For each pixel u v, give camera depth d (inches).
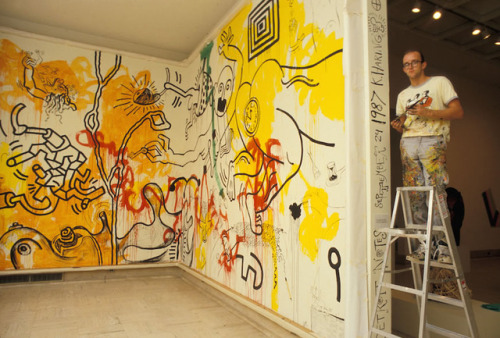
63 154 211.6
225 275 169.6
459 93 304.3
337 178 105.2
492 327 103.1
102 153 220.1
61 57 215.6
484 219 311.9
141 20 211.6
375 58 101.5
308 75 120.1
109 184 220.2
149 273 227.6
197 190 212.7
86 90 219.5
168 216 233.6
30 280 202.5
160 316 147.8
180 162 240.1
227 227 171.0
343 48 101.8
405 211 97.5
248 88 159.3
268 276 136.4
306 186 118.5
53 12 204.4
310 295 113.6
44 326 134.6
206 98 206.5
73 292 185.8
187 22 213.0
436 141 102.7
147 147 231.5
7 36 205.0
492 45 253.0
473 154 309.9
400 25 221.0
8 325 135.0
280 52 136.7
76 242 210.5
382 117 101.3
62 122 212.8
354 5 101.7
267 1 147.5
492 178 320.8
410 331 114.4
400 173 246.5
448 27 225.1
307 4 122.6
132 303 166.6
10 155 201.0
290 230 125.3
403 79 261.7
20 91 205.5
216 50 195.9
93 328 133.1
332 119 108.2
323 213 110.1
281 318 125.0
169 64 241.4
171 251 232.4
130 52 230.8
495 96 329.7
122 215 221.6
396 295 125.0
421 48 253.9
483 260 288.5
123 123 226.5
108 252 216.8
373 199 97.4
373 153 98.5
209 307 161.2
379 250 97.1
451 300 85.5
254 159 151.1
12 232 198.8
